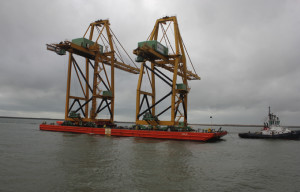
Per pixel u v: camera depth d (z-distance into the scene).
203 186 14.54
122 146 31.31
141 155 24.61
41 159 21.61
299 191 14.03
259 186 14.85
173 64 48.22
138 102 47.38
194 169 18.91
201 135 39.94
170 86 44.16
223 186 14.66
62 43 46.31
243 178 16.69
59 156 23.22
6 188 13.50
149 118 45.09
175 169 18.67
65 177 15.81
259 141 46.31
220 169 19.27
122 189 13.60
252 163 22.33
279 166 21.14
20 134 48.47
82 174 16.59
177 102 45.50
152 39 46.62
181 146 32.94
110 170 17.81
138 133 45.19
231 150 31.00
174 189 13.84
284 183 15.61
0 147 28.70
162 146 32.34
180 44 47.22
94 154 24.64
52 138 40.66
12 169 17.73
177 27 45.84
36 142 34.41
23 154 24.06
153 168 18.81
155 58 45.19
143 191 13.35
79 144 32.66
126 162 20.89
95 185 14.23
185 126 46.12
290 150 32.34
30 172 16.95
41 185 14.11
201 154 26.47
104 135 48.50
